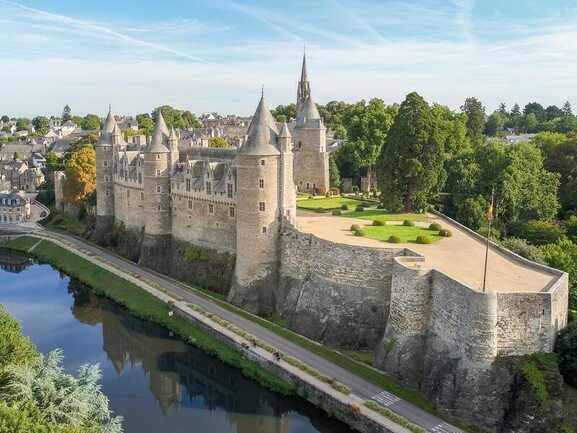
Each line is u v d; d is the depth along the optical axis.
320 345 69.94
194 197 97.44
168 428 58.25
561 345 53.12
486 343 52.81
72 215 156.25
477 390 52.56
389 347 62.59
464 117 127.06
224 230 92.00
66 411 40.19
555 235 86.19
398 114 98.56
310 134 131.12
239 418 60.19
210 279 92.75
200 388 67.25
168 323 80.50
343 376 60.97
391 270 68.38
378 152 128.00
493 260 68.44
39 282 106.25
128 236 117.50
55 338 80.19
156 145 103.62
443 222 93.12
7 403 39.44
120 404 63.12
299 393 60.06
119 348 76.62
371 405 54.34
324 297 73.75
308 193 130.75
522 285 57.94
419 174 96.38
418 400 56.66
